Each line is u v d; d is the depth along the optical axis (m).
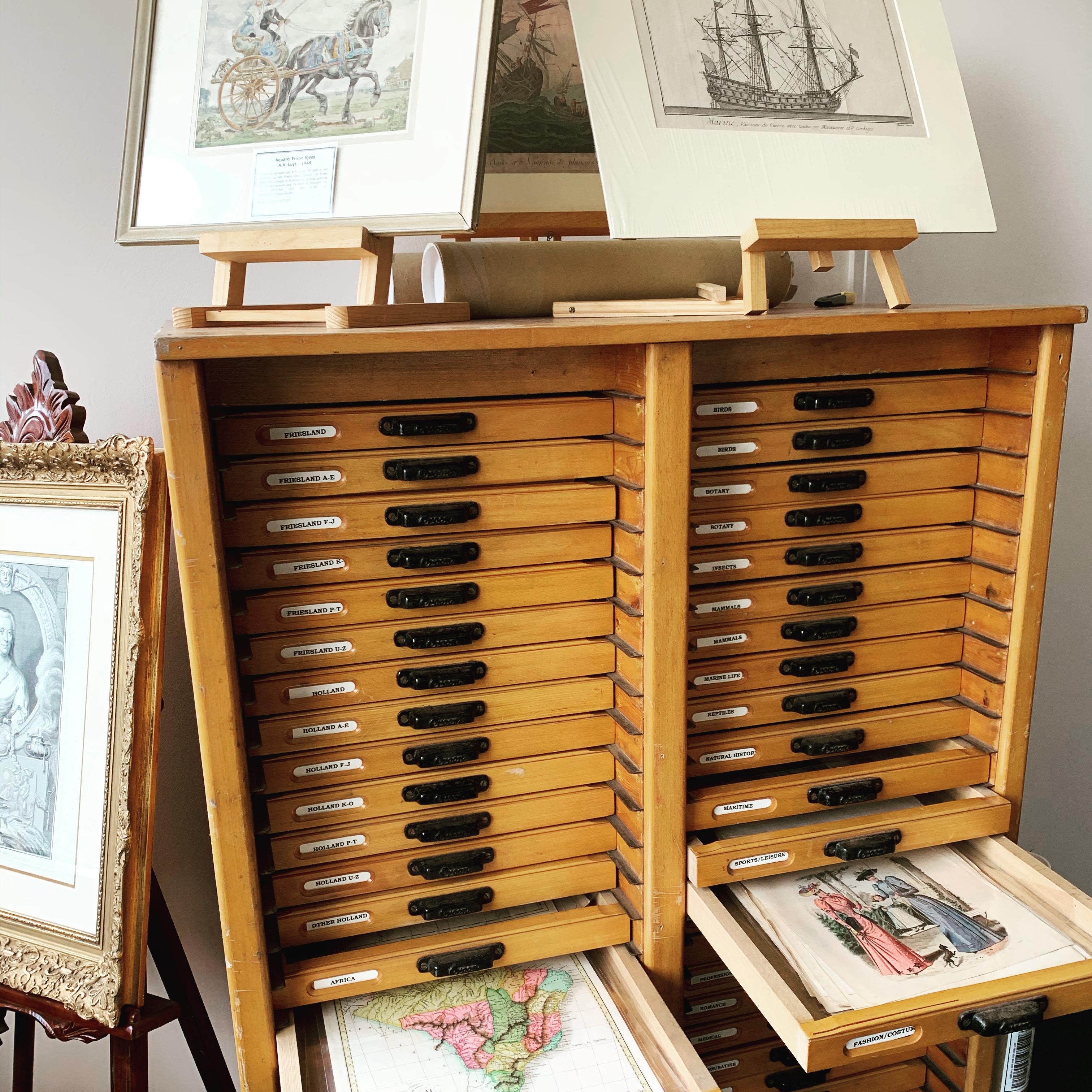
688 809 1.11
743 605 1.14
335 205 1.03
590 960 1.16
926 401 1.15
